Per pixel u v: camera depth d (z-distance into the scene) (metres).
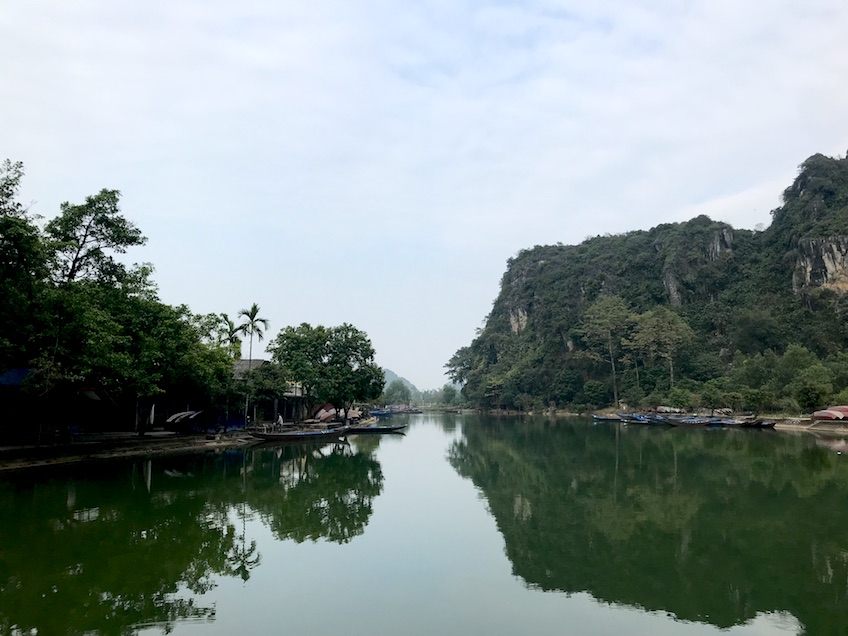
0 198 22.81
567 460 35.16
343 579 13.09
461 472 30.12
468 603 11.78
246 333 50.44
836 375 67.62
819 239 100.31
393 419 105.25
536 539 16.56
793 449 38.88
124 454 32.69
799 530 17.50
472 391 146.38
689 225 129.38
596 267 132.25
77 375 24.61
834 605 11.79
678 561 14.59
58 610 11.15
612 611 11.46
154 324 32.66
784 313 97.88
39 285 24.61
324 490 24.22
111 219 29.92
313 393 57.75
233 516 19.06
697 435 53.03
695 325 109.38
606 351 110.56
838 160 116.69
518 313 150.38
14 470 25.86
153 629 10.36
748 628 10.77
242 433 47.03
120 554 14.61
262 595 12.06
